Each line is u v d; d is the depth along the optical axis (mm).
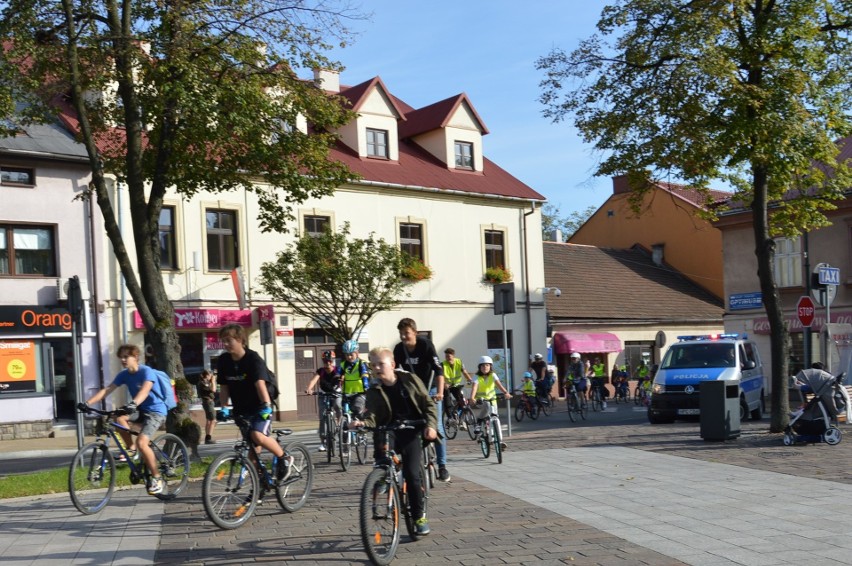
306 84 16625
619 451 15117
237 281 27578
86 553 8133
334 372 15406
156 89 14984
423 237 34562
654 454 14539
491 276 36406
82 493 10188
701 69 15859
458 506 9977
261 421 9336
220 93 14828
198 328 27969
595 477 11977
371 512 7184
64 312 25641
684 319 45219
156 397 10711
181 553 8000
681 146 16812
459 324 35438
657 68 16891
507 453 15328
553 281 43594
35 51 14836
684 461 13508
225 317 28656
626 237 53250
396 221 33750
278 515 9711
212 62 15031
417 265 33594
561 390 39688
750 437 17062
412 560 7418
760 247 17672
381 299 27422
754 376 23734
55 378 25641
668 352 23938
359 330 27609
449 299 35156
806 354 19469
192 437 14281
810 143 16172
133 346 10617
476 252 36375
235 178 16734
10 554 8164
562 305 41500
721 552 7371
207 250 28750
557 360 39938
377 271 27062
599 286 45031
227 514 8984
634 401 36344
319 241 27234
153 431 10656
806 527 8289
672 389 22359
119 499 11211
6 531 9297
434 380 11609
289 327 30250
